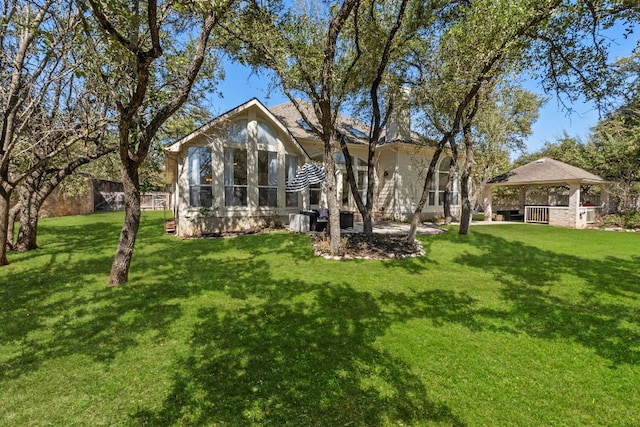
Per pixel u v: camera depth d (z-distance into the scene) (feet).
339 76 28.17
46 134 20.44
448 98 25.16
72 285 17.83
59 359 10.23
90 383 8.99
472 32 19.60
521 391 8.79
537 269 22.35
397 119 50.52
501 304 15.48
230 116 38.09
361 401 8.32
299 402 8.27
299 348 11.03
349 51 29.01
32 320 13.19
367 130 56.39
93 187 71.05
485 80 21.94
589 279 19.83
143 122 26.23
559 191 69.62
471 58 20.42
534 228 46.85
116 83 19.90
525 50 19.72
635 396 8.62
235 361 10.18
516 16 17.20
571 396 8.61
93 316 13.62
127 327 12.60
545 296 16.70
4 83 20.77
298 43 26.11
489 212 61.77
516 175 59.62
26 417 7.67
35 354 10.52
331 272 21.33
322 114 25.73
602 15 16.72
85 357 10.36
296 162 44.86
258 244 31.24
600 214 56.65
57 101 22.38
